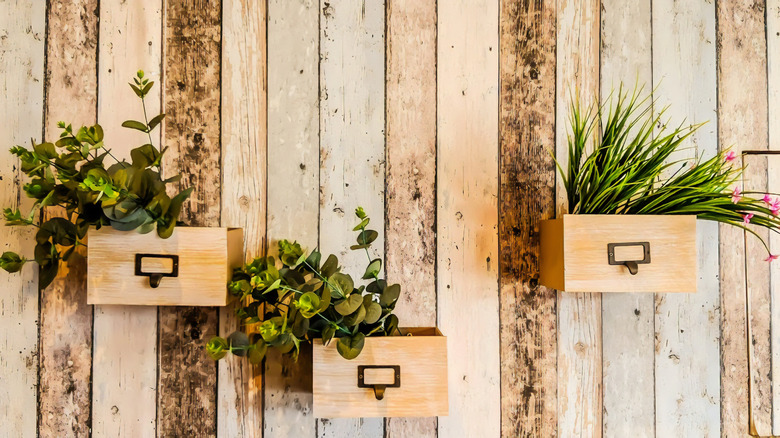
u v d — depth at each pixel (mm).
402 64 1104
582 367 1104
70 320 1048
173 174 1065
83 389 1045
